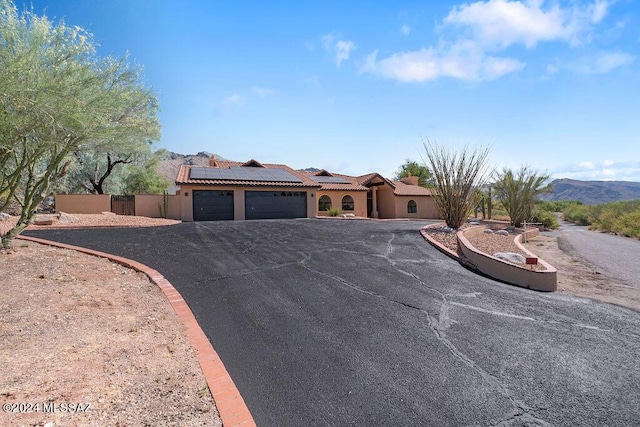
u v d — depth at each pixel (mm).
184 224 17609
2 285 5398
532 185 20734
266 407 3010
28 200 7832
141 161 31844
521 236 15891
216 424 2643
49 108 5617
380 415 2938
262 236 13039
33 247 8492
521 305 5988
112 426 2508
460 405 3098
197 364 3523
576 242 16516
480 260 8438
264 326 4746
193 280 6727
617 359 4031
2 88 4980
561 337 4633
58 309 4648
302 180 26594
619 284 7832
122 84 7129
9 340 3703
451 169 14953
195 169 24719
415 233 14391
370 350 4125
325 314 5246
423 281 7297
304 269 7914
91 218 16938
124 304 5055
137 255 8578
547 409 3070
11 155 6891
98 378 3119
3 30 5391
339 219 23703
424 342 4379
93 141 7270
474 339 4508
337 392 3260
